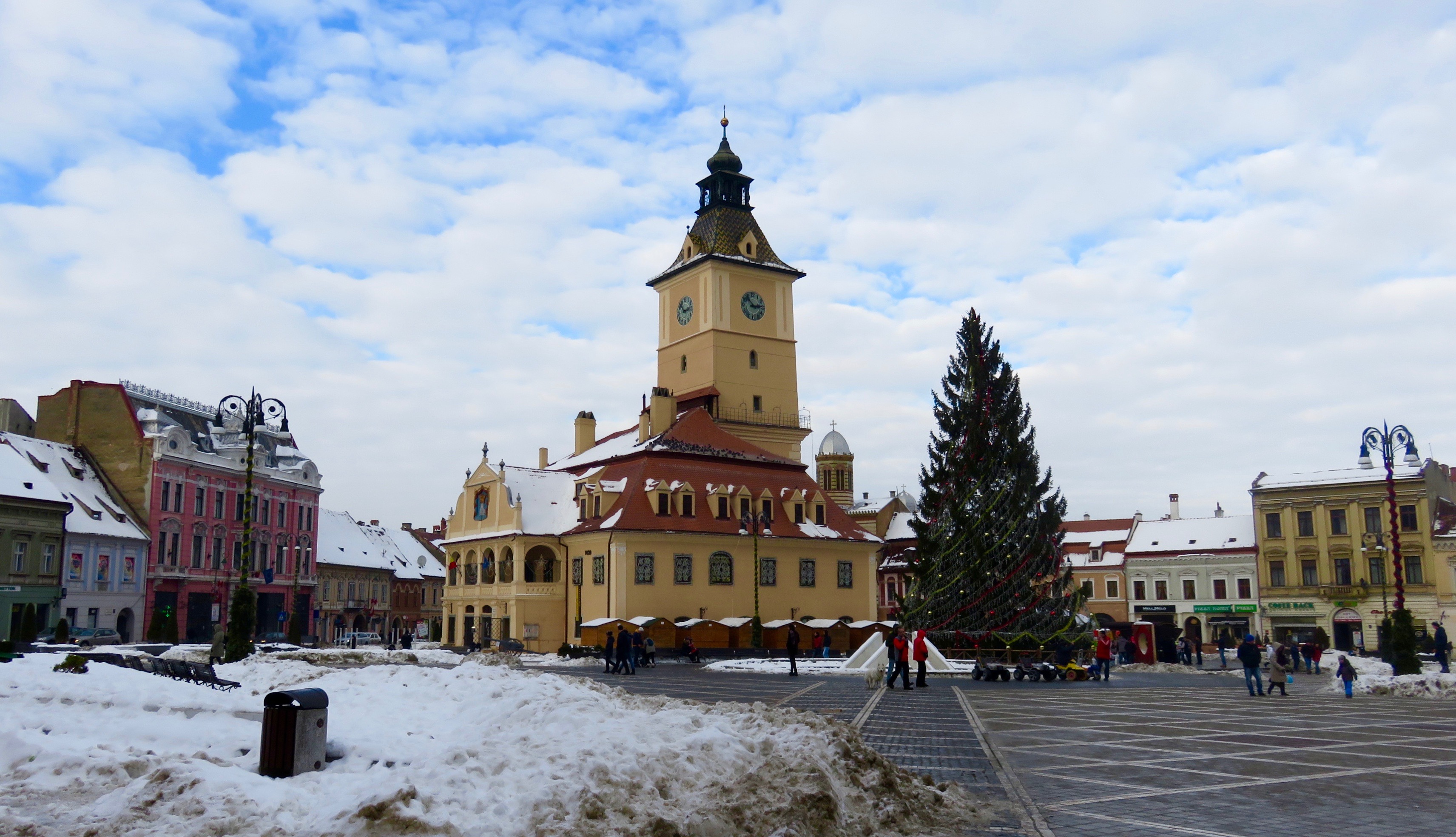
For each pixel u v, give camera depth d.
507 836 10.59
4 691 21.39
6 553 69.44
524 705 17.50
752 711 17.86
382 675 25.39
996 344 61.88
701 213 104.38
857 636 82.06
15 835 10.68
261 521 96.62
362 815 10.67
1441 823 13.55
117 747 14.95
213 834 10.62
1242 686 43.69
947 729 24.67
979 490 58.75
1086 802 14.98
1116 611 106.88
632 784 12.13
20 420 87.38
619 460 83.06
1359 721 27.34
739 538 78.75
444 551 152.38
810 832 11.94
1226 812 14.23
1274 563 97.88
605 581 74.44
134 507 83.06
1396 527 44.75
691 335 100.75
